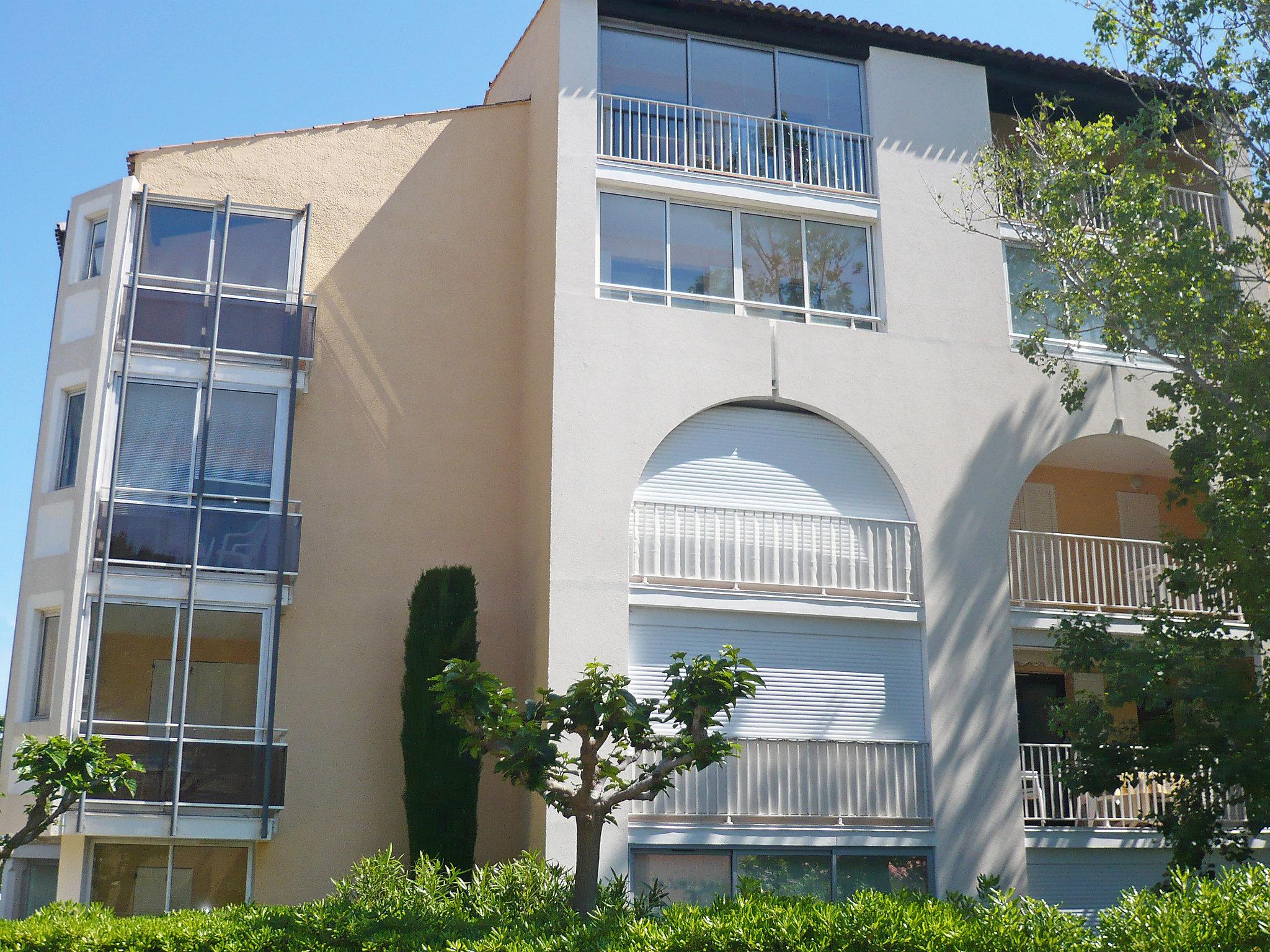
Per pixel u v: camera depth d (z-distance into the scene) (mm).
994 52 21203
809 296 19750
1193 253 15945
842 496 19031
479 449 19328
